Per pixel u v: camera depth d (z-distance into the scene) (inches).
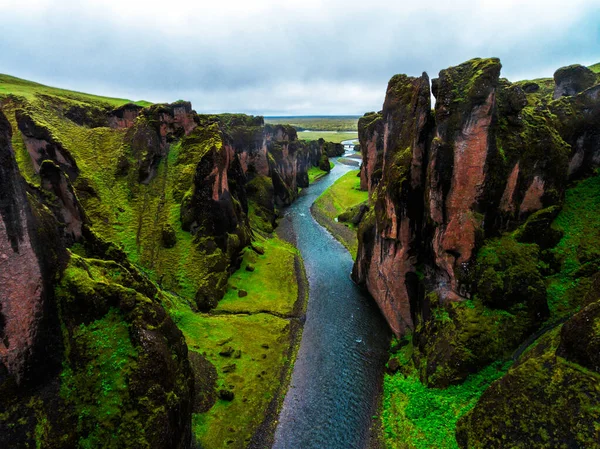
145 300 763.4
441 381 963.3
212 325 1365.7
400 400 1018.7
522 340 952.9
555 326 938.1
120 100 3147.1
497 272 1005.8
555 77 1496.1
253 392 1079.6
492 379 910.4
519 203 1076.5
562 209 1123.3
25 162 1676.9
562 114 1211.9
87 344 682.2
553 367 697.0
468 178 1032.8
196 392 1018.7
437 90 1102.4
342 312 1561.3
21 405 603.8
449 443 831.1
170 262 1637.6
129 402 661.9
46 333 653.3
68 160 1733.5
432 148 1094.4
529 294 970.7
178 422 730.2
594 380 629.3
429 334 1090.7
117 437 636.1
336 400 1075.3
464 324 991.0
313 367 1216.2
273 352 1277.1
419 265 1299.2
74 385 651.5
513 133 1057.5
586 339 657.0
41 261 657.6
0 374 590.9
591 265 993.5
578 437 602.9
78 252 900.0
